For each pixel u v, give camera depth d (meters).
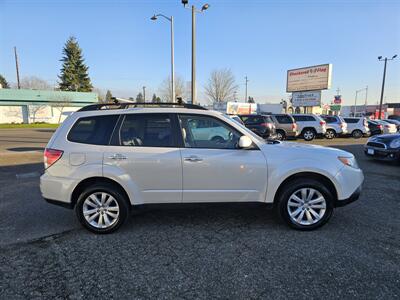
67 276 2.86
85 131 3.85
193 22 16.20
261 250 3.36
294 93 36.19
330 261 3.09
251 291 2.60
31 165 8.84
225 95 47.97
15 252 3.36
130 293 2.59
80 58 59.62
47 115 43.91
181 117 3.88
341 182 3.80
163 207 3.83
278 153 3.83
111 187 3.78
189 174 3.74
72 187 3.73
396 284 2.68
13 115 41.25
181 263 3.09
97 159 3.72
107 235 3.81
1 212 4.68
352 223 4.14
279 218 4.33
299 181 3.83
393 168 8.30
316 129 17.80
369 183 6.50
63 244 3.55
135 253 3.32
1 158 10.20
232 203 3.84
